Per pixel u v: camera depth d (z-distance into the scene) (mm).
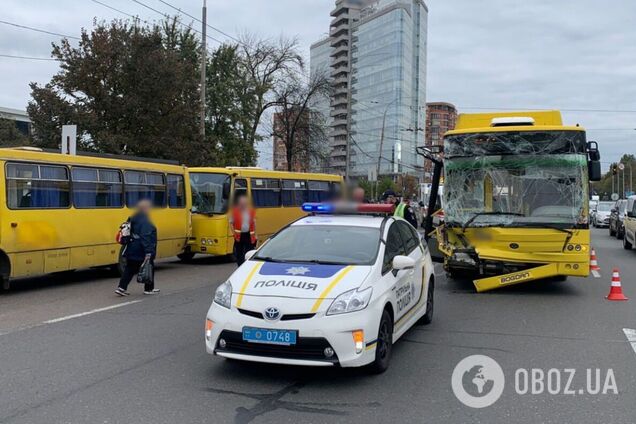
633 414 4852
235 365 6164
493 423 4641
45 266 11172
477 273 12094
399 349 6914
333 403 5055
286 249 6730
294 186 19594
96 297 10539
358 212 7730
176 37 36281
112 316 8766
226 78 37750
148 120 23641
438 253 12195
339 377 5789
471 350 6875
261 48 40250
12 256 10461
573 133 10578
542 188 10609
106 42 23000
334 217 7488
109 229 12797
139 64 23266
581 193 10438
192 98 25797
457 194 11109
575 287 11953
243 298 5570
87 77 22781
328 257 6422
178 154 24594
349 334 5344
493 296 10805
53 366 6121
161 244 14477
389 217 7613
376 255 6375
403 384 5594
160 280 12945
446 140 11258
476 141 11031
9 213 10391
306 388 5449
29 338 7348
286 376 5805
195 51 36156
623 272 14648
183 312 9078
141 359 6391
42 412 4801
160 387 5449
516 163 10758
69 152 14016
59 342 7141
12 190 10477
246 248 13102
